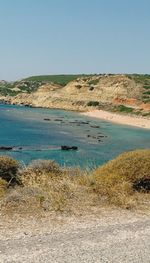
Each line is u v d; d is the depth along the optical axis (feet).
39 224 27.30
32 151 152.35
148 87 538.88
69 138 206.90
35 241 23.82
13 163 44.62
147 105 426.51
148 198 37.29
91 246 23.57
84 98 517.96
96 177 41.81
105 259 21.83
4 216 28.63
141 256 22.57
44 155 143.54
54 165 48.85
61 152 153.48
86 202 33.73
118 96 508.12
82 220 28.86
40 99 553.64
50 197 33.60
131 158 41.91
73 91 540.93
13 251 22.02
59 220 28.45
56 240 24.22
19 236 24.59
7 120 309.01
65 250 22.67
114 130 266.36
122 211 32.07
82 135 225.56
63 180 39.96
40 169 47.62
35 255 21.66
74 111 463.42
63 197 33.88
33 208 30.86
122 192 36.96
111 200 34.35
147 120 343.87
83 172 47.16
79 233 25.82
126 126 301.02
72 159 136.26
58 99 524.52
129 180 40.52
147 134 250.98
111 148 174.40
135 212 32.04
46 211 30.37
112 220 29.32
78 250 22.80
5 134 212.84
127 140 212.02
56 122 310.86
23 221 27.76
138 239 25.36
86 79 576.20
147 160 41.63
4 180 40.93
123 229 27.25
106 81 550.36
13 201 32.07
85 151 159.63
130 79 560.20
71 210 31.12
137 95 513.86
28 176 44.32
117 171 41.52
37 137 204.95
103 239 24.94
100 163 127.13
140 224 28.78
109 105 462.19
